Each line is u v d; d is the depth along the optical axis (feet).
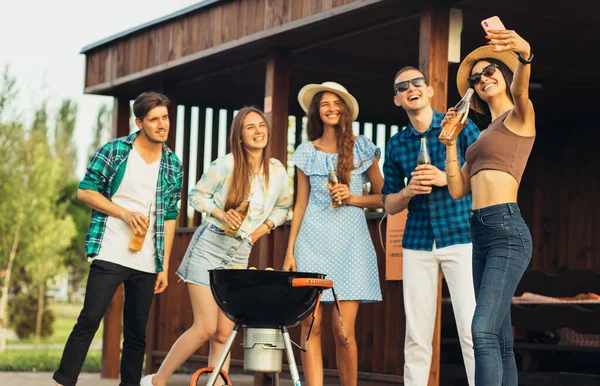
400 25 20.33
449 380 22.56
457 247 15.81
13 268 59.57
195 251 16.97
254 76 25.84
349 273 16.96
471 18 20.93
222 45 22.90
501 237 13.12
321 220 17.16
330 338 22.47
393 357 20.48
